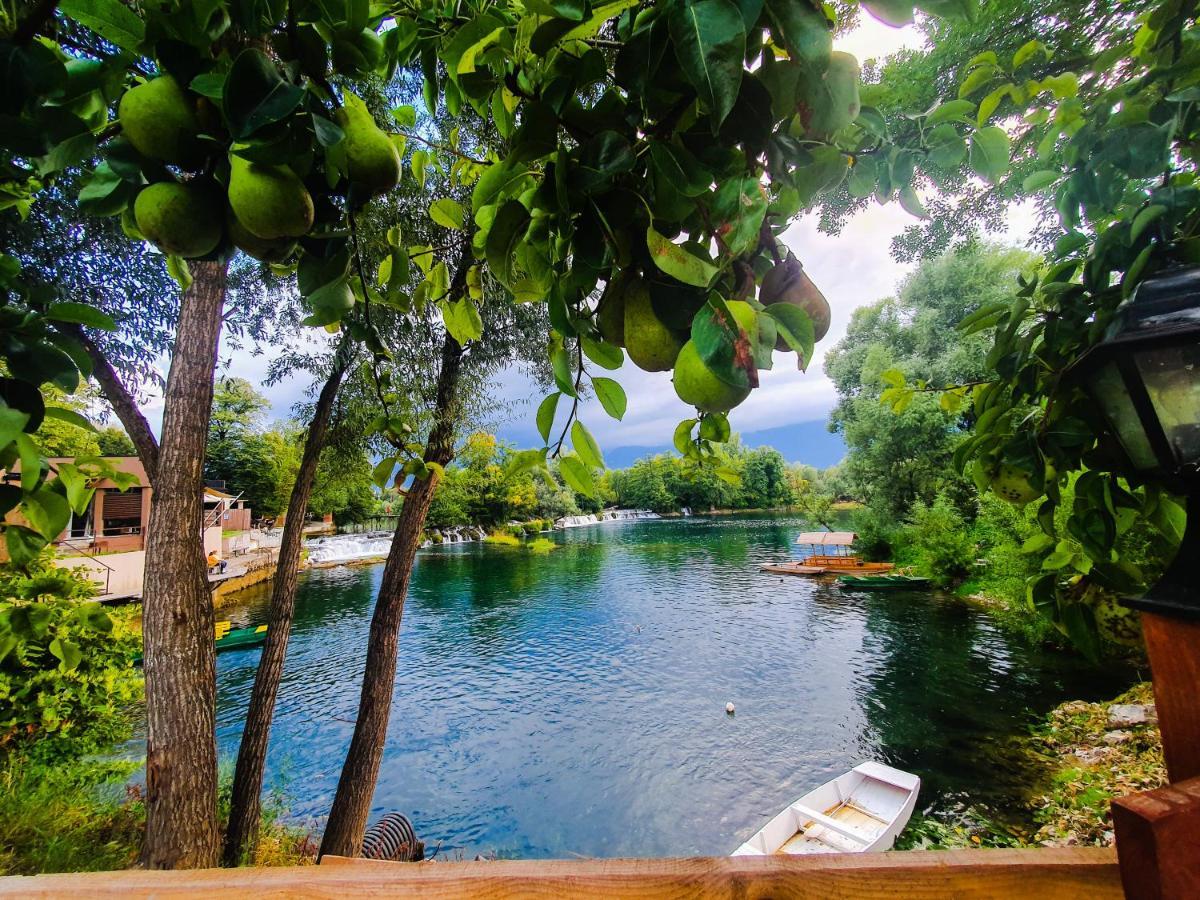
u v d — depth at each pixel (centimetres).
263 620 2020
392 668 529
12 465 80
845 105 59
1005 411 132
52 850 490
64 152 66
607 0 55
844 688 1278
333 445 632
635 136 63
